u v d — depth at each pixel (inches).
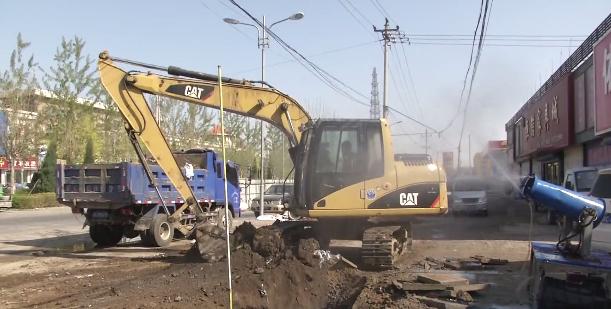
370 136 434.0
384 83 1409.9
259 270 389.7
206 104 509.4
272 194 1182.3
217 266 417.4
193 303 341.7
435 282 331.0
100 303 342.0
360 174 429.4
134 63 506.9
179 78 511.5
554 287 291.4
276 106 509.4
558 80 1034.7
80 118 1606.8
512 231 700.0
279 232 431.2
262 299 359.3
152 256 547.5
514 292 325.4
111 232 650.8
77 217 1098.1
